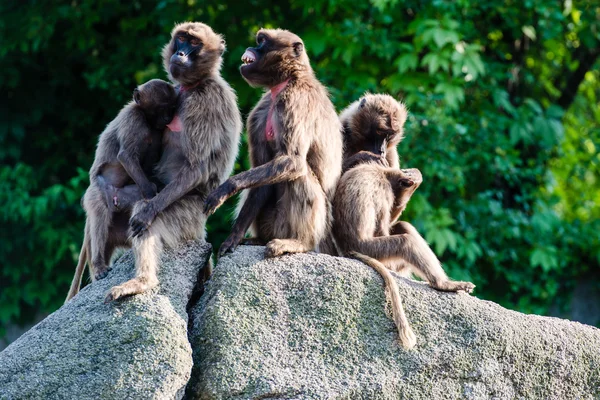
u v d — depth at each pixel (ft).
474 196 67.21
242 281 31.24
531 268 69.31
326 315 31.09
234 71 64.59
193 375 30.40
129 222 32.04
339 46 62.69
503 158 65.62
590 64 75.72
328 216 33.99
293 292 31.27
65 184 71.31
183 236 32.96
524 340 31.96
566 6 69.87
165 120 34.37
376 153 38.91
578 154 77.77
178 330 29.60
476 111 67.72
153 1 69.72
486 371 31.42
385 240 33.42
